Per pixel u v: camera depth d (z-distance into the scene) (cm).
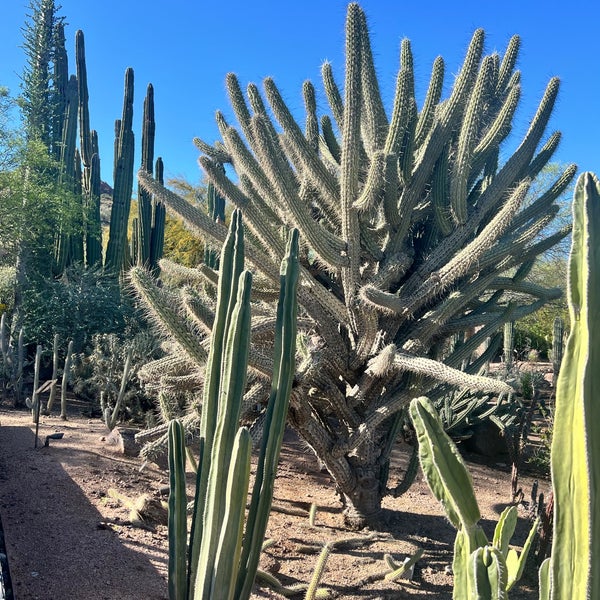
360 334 468
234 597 230
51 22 1456
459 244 499
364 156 517
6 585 274
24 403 836
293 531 464
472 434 783
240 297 229
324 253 450
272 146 429
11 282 1191
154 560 366
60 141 1483
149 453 446
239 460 208
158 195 473
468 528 169
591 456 134
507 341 1143
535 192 1531
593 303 137
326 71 577
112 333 941
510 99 523
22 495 440
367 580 391
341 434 493
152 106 1534
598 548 135
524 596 387
